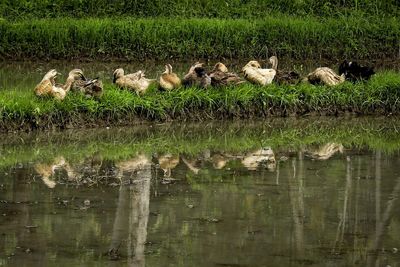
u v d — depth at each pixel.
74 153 21.00
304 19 44.69
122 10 45.00
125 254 13.71
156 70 35.56
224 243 14.30
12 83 30.17
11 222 15.14
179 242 14.33
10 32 37.84
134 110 24.80
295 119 26.77
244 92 26.52
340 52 41.16
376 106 27.83
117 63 37.69
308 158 21.22
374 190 17.89
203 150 21.98
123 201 16.50
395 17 46.25
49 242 14.18
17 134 22.80
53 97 23.88
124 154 21.14
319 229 15.20
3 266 13.03
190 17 45.03
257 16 46.25
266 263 13.44
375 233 15.08
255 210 16.22
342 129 25.59
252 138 23.86
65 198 16.73
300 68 37.84
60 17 43.09
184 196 17.14
